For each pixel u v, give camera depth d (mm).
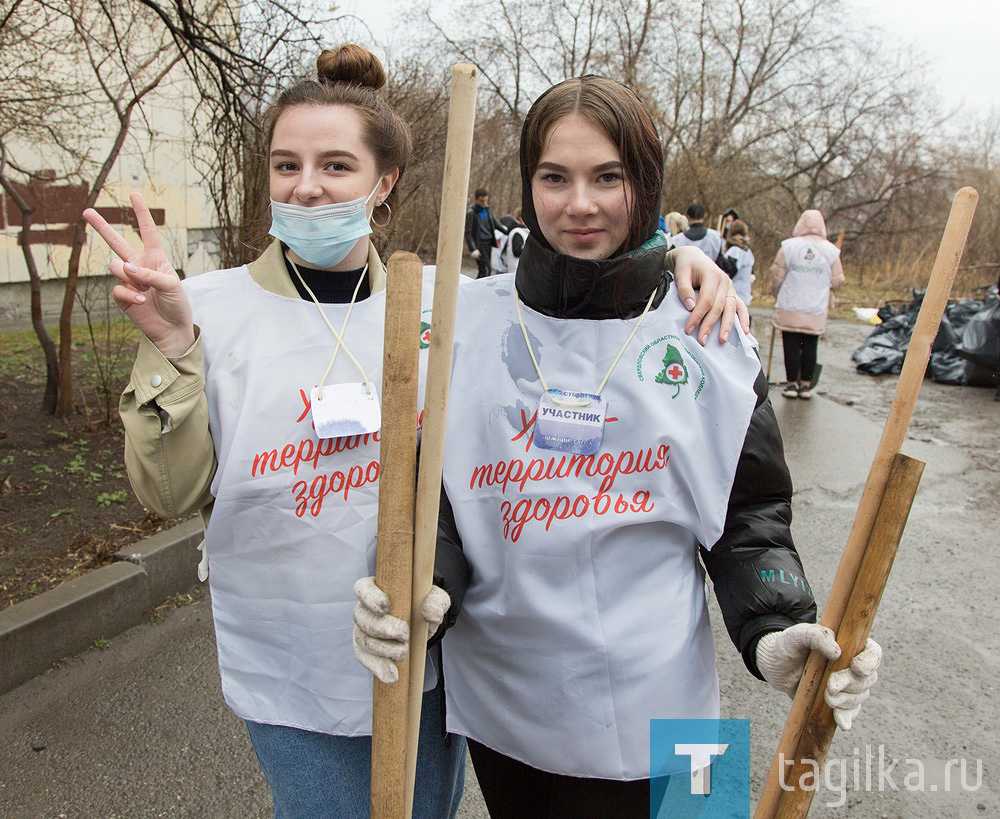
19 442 4711
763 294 17250
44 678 2943
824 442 6469
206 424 1420
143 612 3359
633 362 1395
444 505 1469
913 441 6719
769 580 1359
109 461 4508
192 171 8805
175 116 8227
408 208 7285
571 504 1374
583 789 1458
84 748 2607
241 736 2695
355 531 1485
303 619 1499
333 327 1514
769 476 1419
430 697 1597
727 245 8547
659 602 1410
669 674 1405
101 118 5957
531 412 1416
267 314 1511
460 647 1525
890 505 1134
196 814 2371
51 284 7945
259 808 2402
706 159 19375
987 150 22172
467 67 1006
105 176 4977
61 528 3703
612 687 1396
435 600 1199
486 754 1583
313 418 1440
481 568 1440
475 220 11758
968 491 5516
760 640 1332
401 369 1119
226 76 4543
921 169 22812
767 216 21516
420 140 6789
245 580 1520
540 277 1409
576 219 1364
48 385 5125
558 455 1392
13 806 2363
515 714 1466
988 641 3504
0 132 5062
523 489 1396
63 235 7832
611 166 1333
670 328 1412
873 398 8242
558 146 1341
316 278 1555
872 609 1163
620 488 1382
